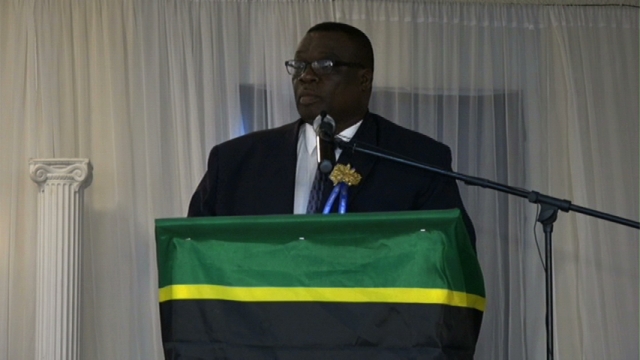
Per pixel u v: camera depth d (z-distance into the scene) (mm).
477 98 6637
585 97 6707
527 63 6715
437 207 3637
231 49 6469
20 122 6223
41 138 6258
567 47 6711
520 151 6648
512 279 6535
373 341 2818
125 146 6312
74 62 6355
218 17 6535
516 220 6559
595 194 6621
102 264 6250
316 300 2861
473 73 6625
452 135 6559
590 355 6492
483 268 6492
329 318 2846
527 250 6559
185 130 6379
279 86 6457
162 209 6312
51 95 6250
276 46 6480
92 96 6367
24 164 6234
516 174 6625
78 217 5969
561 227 6602
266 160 3756
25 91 6285
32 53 6301
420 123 6551
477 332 3010
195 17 6492
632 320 6566
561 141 6715
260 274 2896
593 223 6578
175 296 2930
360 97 3926
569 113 6664
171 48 6434
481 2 6699
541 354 6512
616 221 3262
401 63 6562
